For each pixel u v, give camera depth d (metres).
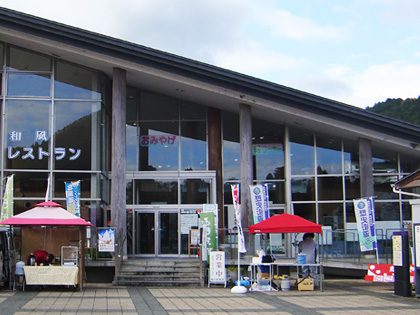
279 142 25.89
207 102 25.03
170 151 25.55
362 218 18.94
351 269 21.27
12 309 12.20
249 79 22.19
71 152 22.53
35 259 17.03
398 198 24.62
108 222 23.75
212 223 19.47
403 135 22.73
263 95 22.48
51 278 16.14
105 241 19.66
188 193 24.97
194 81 22.36
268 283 16.91
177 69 22.06
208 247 19.34
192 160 25.52
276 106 22.80
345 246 21.08
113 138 21.89
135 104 25.64
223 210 25.19
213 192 24.89
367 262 20.28
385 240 21.30
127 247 24.08
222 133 25.92
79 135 22.72
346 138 24.83
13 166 22.14
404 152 24.55
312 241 17.55
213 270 18.00
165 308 12.47
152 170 25.30
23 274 16.27
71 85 23.09
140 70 22.14
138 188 24.94
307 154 25.61
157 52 21.80
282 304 13.20
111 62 21.92
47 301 13.75
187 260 20.50
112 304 13.20
